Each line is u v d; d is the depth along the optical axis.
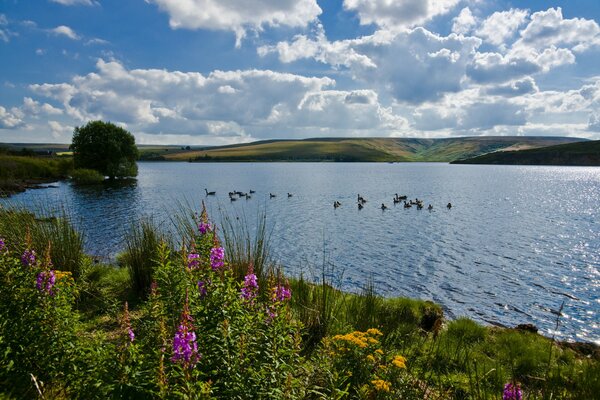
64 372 4.84
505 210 51.19
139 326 6.34
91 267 11.44
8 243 9.42
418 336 9.16
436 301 18.53
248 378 4.25
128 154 85.62
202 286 5.35
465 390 6.62
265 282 8.36
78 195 52.12
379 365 5.39
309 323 7.58
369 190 78.94
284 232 34.09
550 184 95.00
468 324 10.98
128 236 11.67
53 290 5.57
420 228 37.84
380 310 9.66
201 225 6.08
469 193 73.88
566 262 25.73
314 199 62.19
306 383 4.70
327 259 25.52
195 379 3.89
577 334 15.28
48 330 5.21
